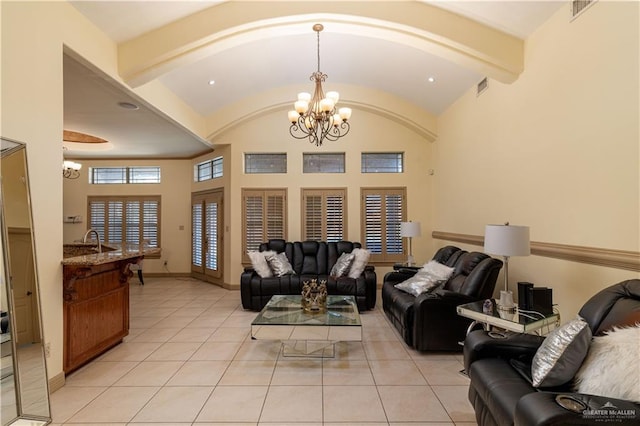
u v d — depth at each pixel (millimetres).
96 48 3209
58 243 2748
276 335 3328
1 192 2230
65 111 4480
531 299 2648
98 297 3283
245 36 3627
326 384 2770
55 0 2697
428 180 6359
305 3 3436
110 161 7602
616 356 1564
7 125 2273
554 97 3021
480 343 2139
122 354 3387
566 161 2873
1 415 2191
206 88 5082
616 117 2381
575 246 2770
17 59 2348
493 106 4117
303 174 6371
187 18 3498
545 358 1760
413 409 2400
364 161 6461
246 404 2469
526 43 3436
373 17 3449
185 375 2934
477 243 4512
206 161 7102
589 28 2619
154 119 4824
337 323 3197
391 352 3436
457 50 3586
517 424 1477
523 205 3504
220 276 6660
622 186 2338
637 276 2236
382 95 6035
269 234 6355
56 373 2701
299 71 5344
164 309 5059
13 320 2266
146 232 7602
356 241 6332
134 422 2250
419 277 4086
